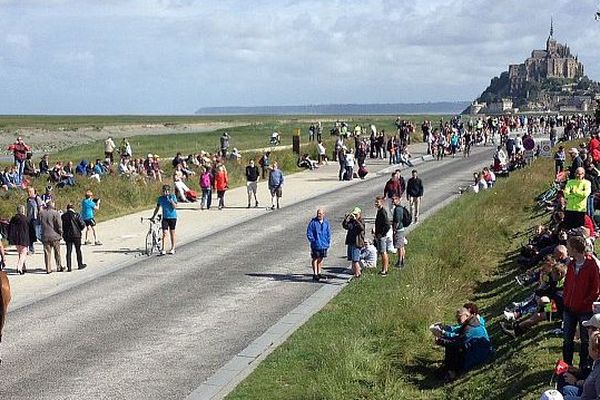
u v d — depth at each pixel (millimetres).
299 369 21266
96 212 52281
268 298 29516
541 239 30875
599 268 16625
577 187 29031
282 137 148500
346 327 25219
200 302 29000
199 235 44094
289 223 48000
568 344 17094
